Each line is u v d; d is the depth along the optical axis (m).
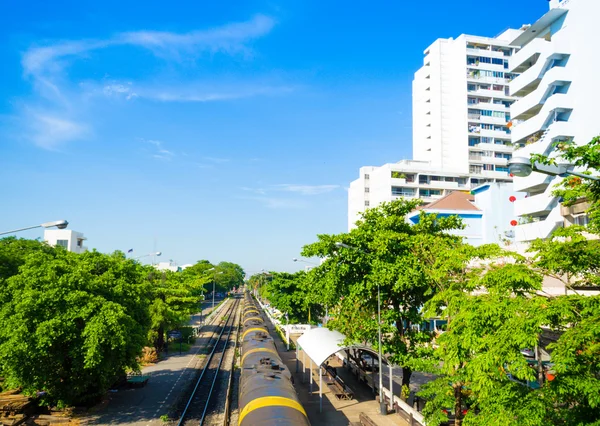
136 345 22.19
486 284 11.14
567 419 8.55
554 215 32.75
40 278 20.11
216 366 33.88
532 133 38.09
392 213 23.23
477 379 9.91
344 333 23.86
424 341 20.41
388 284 19.80
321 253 21.61
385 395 22.88
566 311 8.39
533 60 40.28
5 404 20.17
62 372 20.50
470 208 48.94
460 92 74.69
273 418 12.55
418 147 83.19
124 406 22.56
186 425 19.94
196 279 62.91
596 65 33.72
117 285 23.31
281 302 46.16
